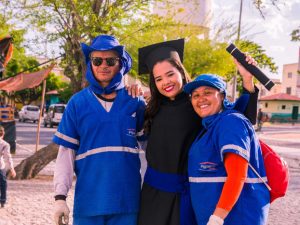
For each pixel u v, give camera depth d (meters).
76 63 8.86
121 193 2.90
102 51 3.02
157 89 3.02
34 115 35.69
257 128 30.23
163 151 2.92
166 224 2.83
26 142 18.00
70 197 7.02
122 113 3.00
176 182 2.86
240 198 2.54
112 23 8.42
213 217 2.45
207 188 2.61
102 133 2.94
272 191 2.67
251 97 2.80
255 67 2.77
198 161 2.66
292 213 6.89
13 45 8.91
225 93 2.80
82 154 2.98
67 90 39.38
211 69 20.20
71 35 8.55
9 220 5.82
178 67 3.02
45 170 9.97
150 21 9.09
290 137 26.77
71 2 8.17
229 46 2.87
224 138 2.53
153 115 3.03
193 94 2.77
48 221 5.80
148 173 3.01
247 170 2.56
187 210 2.81
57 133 3.00
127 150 2.97
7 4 8.87
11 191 7.66
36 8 8.81
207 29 19.27
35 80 10.73
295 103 53.75
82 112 2.96
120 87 3.11
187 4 11.55
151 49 3.17
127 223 2.94
